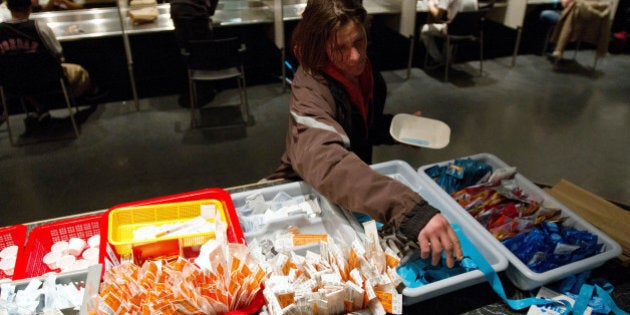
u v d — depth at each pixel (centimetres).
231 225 118
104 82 451
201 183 315
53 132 376
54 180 317
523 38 564
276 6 423
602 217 138
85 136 371
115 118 399
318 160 99
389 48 516
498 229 128
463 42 476
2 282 101
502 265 107
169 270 96
